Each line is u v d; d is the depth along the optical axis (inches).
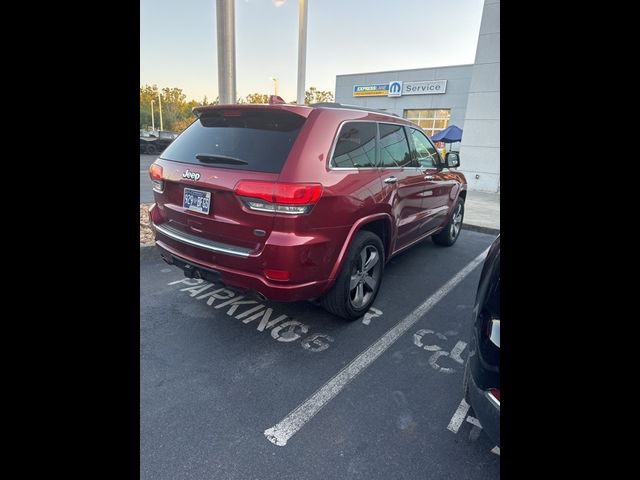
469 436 78.0
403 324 125.1
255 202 91.4
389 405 86.2
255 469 68.2
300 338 113.4
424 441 76.3
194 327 117.1
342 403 86.2
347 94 816.3
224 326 118.6
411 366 101.7
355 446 74.2
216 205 99.0
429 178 159.6
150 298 136.2
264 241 92.8
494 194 502.9
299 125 99.3
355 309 121.6
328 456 71.6
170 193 112.0
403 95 738.8
